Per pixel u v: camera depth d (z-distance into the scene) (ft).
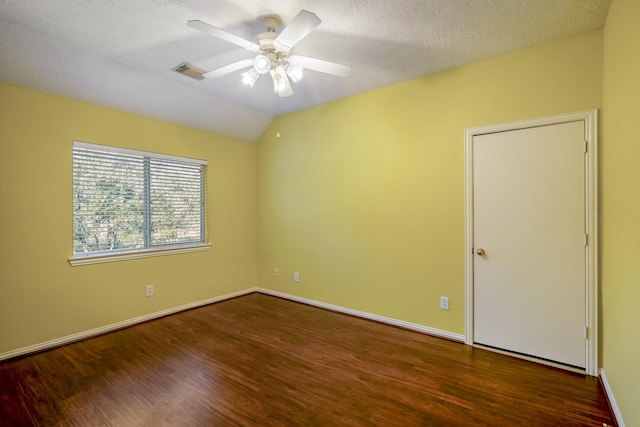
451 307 9.27
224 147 13.44
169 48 8.00
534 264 7.97
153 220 11.38
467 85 8.88
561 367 7.60
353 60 8.65
